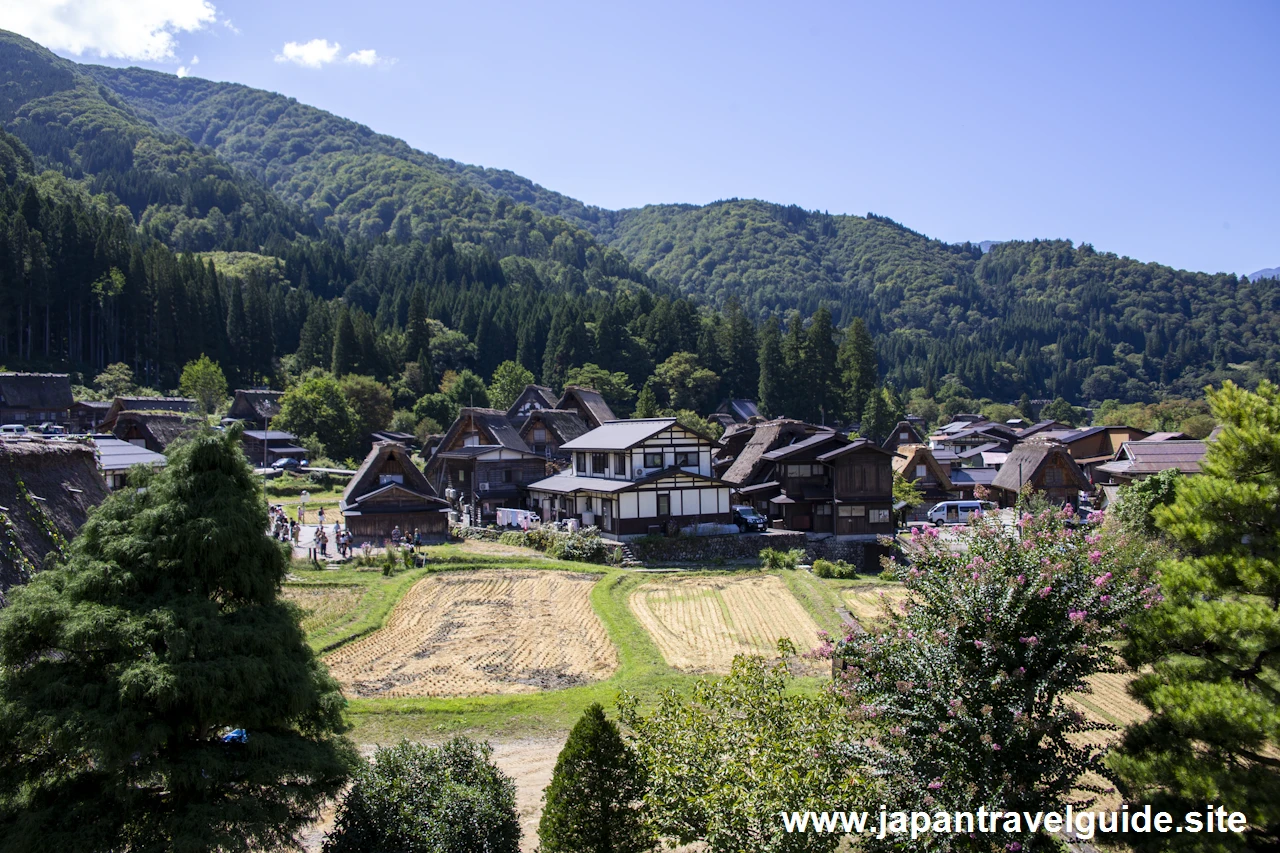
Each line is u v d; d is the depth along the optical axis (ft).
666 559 131.64
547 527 136.87
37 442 59.11
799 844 33.86
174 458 38.24
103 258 298.76
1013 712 36.68
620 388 296.92
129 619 34.12
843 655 42.32
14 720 32.58
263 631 36.42
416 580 111.45
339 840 37.63
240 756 35.63
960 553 43.01
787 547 140.15
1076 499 166.91
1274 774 35.96
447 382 310.65
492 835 38.17
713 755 36.94
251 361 321.32
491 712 63.62
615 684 70.13
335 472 213.87
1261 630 37.60
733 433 195.62
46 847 32.14
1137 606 39.91
